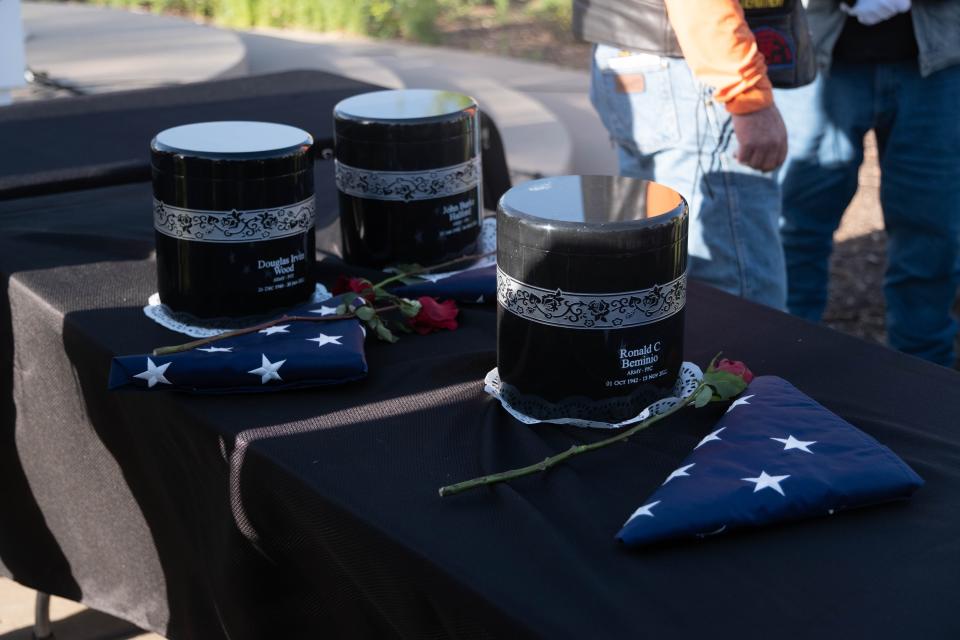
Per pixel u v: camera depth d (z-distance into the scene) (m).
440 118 1.26
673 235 0.97
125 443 1.20
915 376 1.09
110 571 1.34
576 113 3.79
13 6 2.64
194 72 3.36
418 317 1.20
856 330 3.39
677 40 1.77
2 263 1.37
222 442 1.00
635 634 0.71
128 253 1.41
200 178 1.11
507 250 0.99
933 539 0.80
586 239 0.94
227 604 1.06
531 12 8.65
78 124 1.97
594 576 0.77
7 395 1.39
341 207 1.33
